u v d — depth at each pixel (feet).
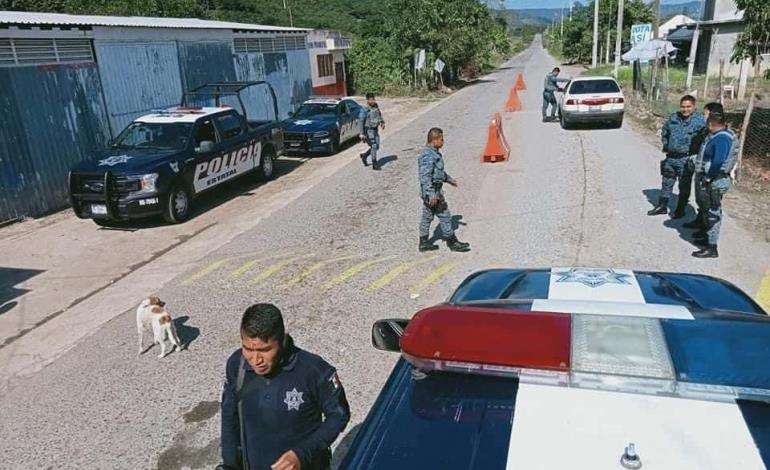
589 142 49.52
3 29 35.68
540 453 5.64
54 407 16.14
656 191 32.96
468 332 6.66
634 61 84.94
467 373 6.60
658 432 5.58
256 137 42.86
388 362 16.89
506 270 10.48
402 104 96.12
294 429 8.34
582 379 6.07
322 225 31.35
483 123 64.90
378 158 49.75
